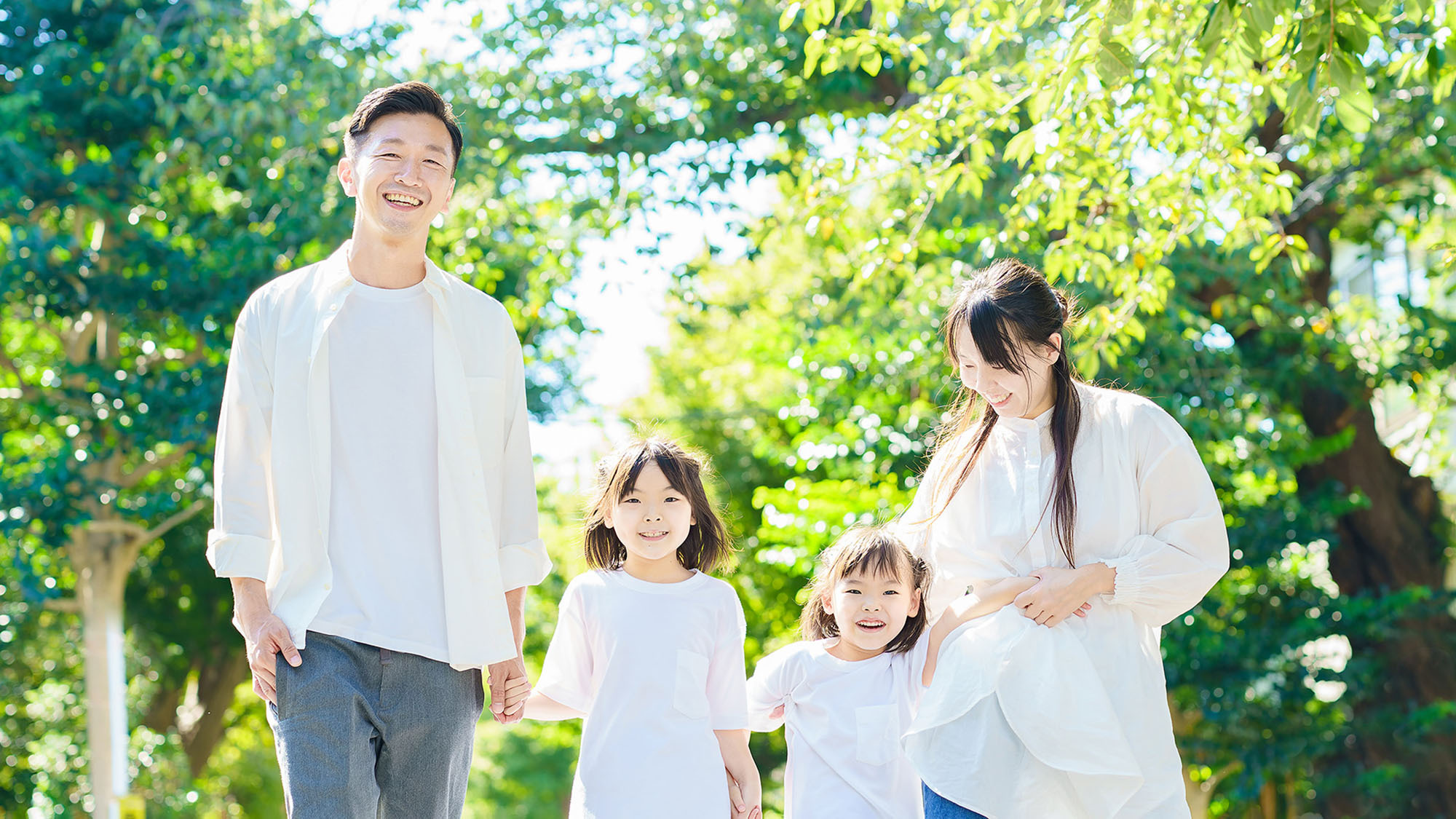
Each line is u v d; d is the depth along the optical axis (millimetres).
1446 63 4516
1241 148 5137
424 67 9734
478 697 3111
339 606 2902
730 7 9602
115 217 10547
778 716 3771
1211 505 2943
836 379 10062
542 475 14594
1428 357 9609
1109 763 2846
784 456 10602
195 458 11102
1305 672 9359
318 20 9719
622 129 10023
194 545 14047
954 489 3146
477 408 3094
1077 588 2914
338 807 2809
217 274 10086
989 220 8234
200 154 9875
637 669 3434
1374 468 10250
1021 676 2928
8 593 11203
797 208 5887
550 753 27516
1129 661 2943
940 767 2988
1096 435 3002
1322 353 9781
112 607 11570
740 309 12531
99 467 10992
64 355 12070
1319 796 9977
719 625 3529
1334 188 9875
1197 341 8680
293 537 2916
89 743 11406
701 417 15008
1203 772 10125
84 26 10570
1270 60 4672
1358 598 9680
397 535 2959
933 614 3270
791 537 9586
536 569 3234
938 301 8578
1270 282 9047
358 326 3008
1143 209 5285
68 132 10672
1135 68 4152
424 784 3006
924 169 5723
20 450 12836
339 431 2969
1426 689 9766
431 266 3068
